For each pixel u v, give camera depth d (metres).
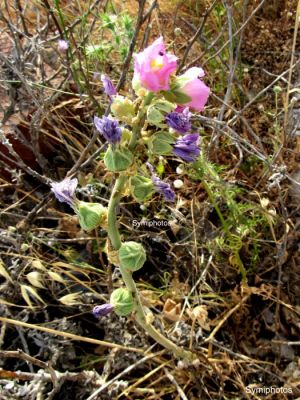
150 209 0.47
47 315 0.40
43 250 0.45
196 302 0.41
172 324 0.41
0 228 0.45
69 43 0.46
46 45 0.51
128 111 0.25
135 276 0.44
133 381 0.38
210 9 0.42
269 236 0.44
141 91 0.24
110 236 0.28
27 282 0.42
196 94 0.24
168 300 0.40
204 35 0.55
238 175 0.48
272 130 0.50
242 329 0.41
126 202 0.46
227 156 0.49
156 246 0.45
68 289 0.41
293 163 0.48
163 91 0.24
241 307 0.41
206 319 0.40
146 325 0.32
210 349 0.39
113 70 0.51
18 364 0.38
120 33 0.45
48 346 0.38
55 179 0.48
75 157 0.50
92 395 0.34
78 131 0.48
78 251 0.45
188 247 0.43
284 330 0.42
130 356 0.38
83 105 0.49
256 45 0.58
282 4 0.62
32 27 0.56
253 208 0.43
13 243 0.42
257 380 0.39
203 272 0.41
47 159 0.51
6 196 0.48
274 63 0.57
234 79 0.51
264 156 0.44
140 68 0.23
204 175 0.40
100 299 0.41
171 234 0.46
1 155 0.48
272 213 0.43
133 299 0.30
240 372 0.39
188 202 0.46
